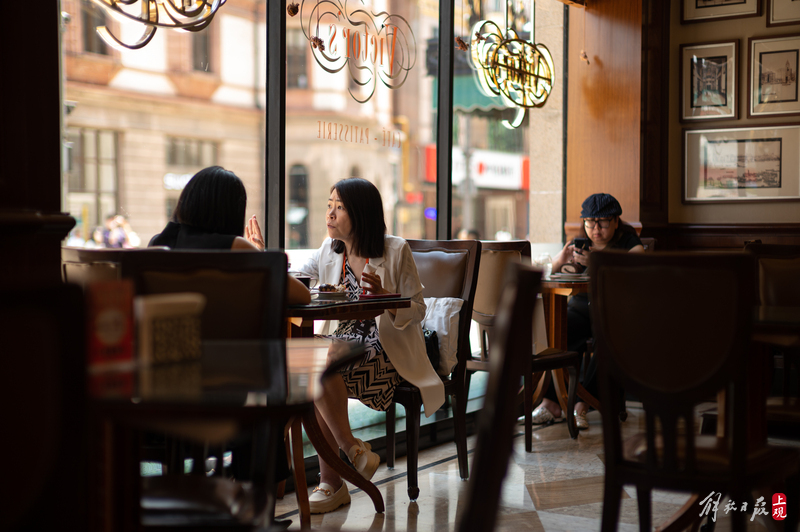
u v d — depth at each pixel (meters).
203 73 11.66
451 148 4.33
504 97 4.77
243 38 3.23
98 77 10.84
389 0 3.95
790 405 2.21
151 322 1.17
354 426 3.58
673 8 5.47
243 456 1.96
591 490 2.92
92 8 2.72
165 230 2.30
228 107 12.38
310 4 3.43
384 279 2.76
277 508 2.70
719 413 2.07
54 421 0.89
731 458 1.58
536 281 0.90
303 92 3.68
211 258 1.71
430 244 3.22
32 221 1.91
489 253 3.56
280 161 3.25
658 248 5.36
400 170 6.91
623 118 5.14
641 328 1.65
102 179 11.03
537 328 3.58
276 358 1.33
